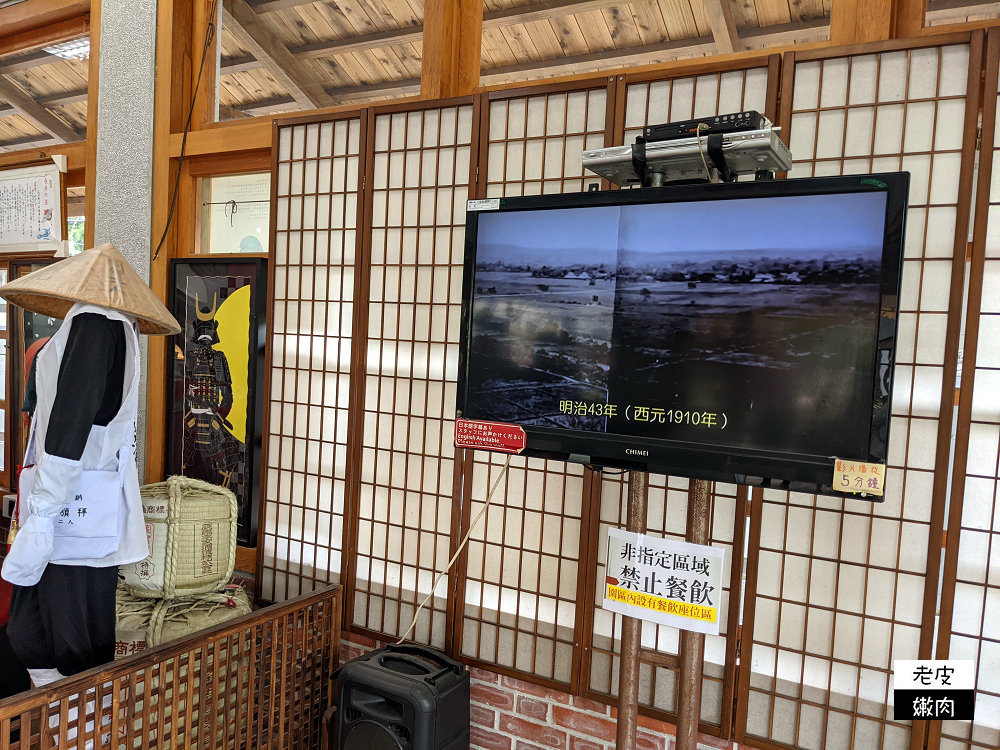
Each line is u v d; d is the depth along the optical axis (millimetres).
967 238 1632
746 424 1378
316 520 2574
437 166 2297
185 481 2381
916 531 1696
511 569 2197
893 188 1234
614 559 1669
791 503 1819
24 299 2016
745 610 1859
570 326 1553
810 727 1820
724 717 1890
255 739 2090
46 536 1673
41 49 3625
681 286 1435
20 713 1459
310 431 2586
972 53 1599
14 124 3754
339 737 1958
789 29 2127
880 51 1699
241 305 2754
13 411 3926
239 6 2920
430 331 2314
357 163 2463
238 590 2512
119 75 3082
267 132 2715
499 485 2211
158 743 1740
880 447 1250
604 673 2055
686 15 2242
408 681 1885
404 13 2607
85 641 1835
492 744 2240
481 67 2494
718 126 1365
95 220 3154
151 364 2975
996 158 1608
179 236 2988
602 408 1519
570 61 2395
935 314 1667
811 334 1314
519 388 1613
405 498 2383
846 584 1770
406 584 2389
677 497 1950
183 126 3014
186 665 1964
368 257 2416
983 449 1631
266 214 2828
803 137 1796
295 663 2160
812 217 1311
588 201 1521
